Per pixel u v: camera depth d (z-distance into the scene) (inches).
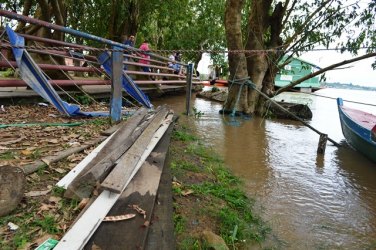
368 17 389.7
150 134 187.8
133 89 336.5
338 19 411.2
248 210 158.9
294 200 181.3
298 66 1024.2
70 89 330.6
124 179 120.1
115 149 144.5
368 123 320.2
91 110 293.1
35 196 115.6
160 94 598.2
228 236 132.0
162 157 170.1
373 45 390.9
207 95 683.4
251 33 475.2
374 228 158.7
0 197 100.7
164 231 107.7
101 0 574.9
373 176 235.1
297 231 148.7
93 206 106.0
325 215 167.0
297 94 1089.4
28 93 290.2
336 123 471.5
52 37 394.6
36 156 148.0
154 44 1016.9
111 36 619.2
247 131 357.1
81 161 147.2
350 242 144.8
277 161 252.2
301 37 454.6
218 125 374.6
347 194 198.1
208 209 146.9
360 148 291.9
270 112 475.2
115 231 98.6
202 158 226.8
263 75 475.8
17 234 95.3
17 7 494.0
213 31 967.6
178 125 327.9
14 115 237.6
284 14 484.4
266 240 137.9
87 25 599.8
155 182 133.6
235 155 256.5
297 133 370.9
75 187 115.1
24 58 221.3
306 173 231.1
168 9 688.4
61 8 437.1
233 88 463.5
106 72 297.0
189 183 172.2
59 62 354.9
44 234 97.1
